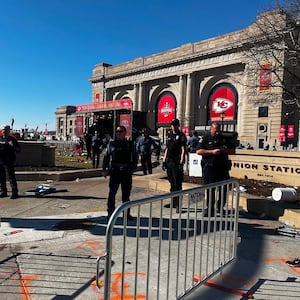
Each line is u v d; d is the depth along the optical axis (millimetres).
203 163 6230
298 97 26344
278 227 5590
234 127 58344
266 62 27406
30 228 5371
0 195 8109
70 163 16766
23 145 13812
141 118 43906
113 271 3744
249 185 9039
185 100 66188
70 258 4125
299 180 9023
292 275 3838
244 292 3396
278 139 49344
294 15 22031
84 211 6656
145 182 9969
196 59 63250
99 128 42781
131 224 5625
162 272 3748
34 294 3213
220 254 3910
